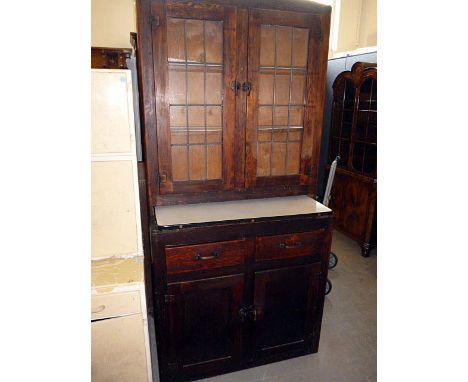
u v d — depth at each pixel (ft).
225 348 5.21
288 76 5.16
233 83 4.86
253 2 4.64
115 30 11.04
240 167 5.27
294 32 4.99
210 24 4.58
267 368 5.54
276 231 4.87
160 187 5.00
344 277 8.47
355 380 5.34
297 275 5.18
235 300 4.98
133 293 4.03
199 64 4.67
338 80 10.25
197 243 4.57
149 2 4.27
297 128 5.42
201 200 5.25
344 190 10.19
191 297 4.77
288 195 5.65
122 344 4.19
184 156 4.99
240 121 5.06
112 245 4.49
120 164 4.24
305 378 5.36
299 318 5.50
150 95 4.59
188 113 4.84
